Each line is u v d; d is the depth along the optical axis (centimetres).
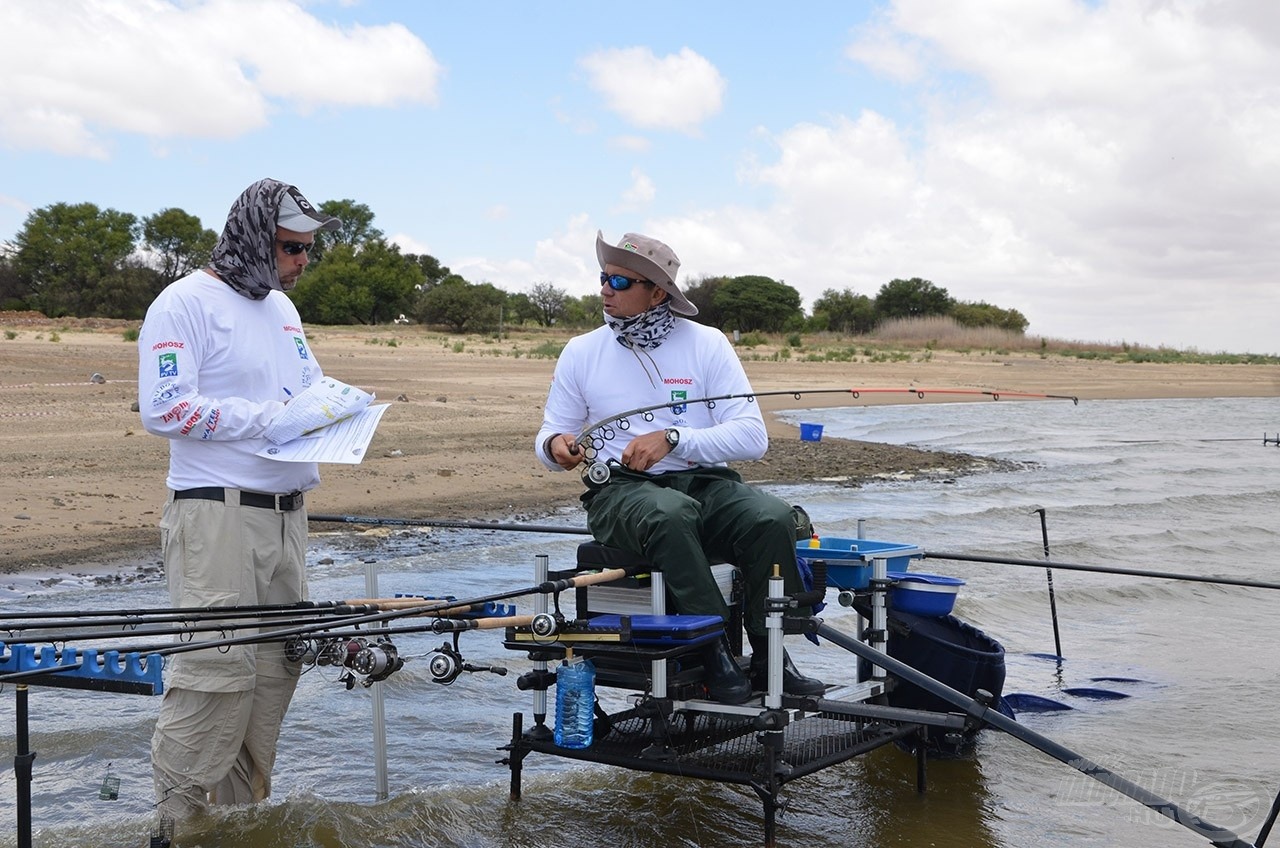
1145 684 704
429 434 1741
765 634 423
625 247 448
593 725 449
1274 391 4319
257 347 406
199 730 400
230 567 395
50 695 596
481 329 6619
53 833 432
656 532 398
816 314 8669
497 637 753
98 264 8294
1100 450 2291
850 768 549
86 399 1900
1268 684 709
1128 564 1096
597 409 459
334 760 526
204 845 416
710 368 456
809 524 473
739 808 491
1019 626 855
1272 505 1536
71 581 798
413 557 947
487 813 472
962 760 563
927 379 4047
